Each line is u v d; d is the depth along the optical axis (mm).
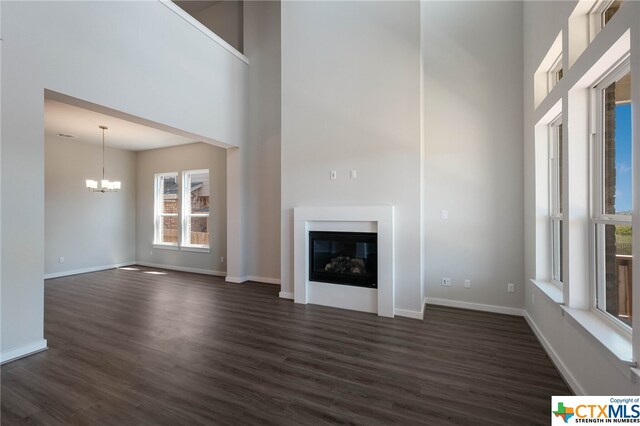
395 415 1817
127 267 7121
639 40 1342
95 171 6746
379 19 3795
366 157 3855
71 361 2479
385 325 3328
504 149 3713
